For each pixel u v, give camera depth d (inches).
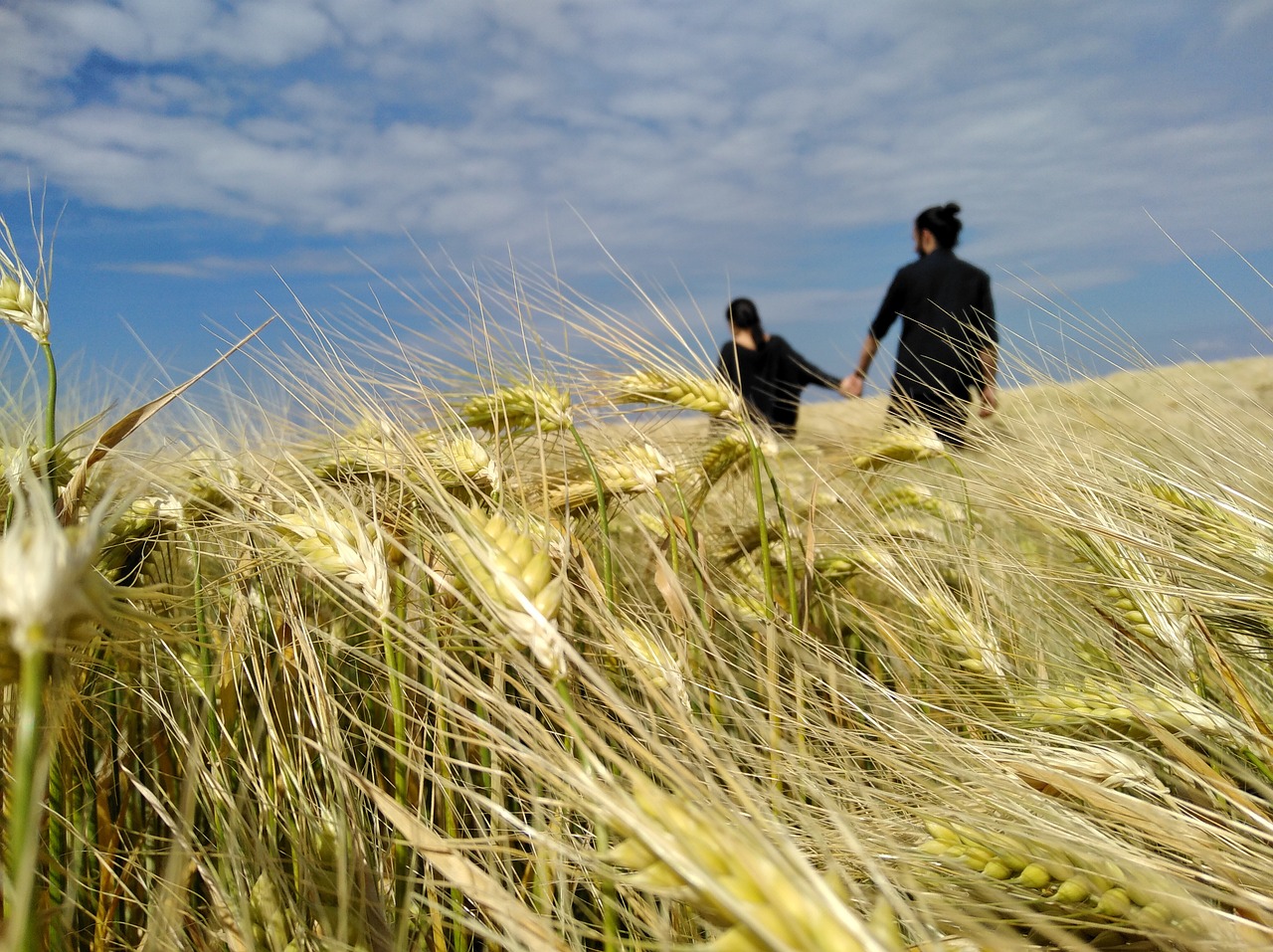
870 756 71.4
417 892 72.3
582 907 74.9
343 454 94.6
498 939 54.3
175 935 60.9
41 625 32.7
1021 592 122.8
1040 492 104.1
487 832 76.6
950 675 104.9
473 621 76.5
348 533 67.1
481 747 80.0
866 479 153.7
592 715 63.5
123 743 79.5
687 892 37.8
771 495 150.6
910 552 123.4
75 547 35.6
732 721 91.0
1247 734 75.2
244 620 86.2
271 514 69.9
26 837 31.3
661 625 93.1
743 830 41.4
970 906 54.8
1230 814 68.7
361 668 96.9
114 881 73.9
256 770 76.5
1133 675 88.5
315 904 63.9
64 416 107.0
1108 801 63.2
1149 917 51.9
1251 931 49.5
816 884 35.5
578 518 113.2
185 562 99.5
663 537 123.0
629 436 114.7
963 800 66.4
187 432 96.0
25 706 31.8
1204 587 86.5
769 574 104.7
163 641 55.5
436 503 66.5
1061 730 84.3
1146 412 106.3
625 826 40.8
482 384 106.9
